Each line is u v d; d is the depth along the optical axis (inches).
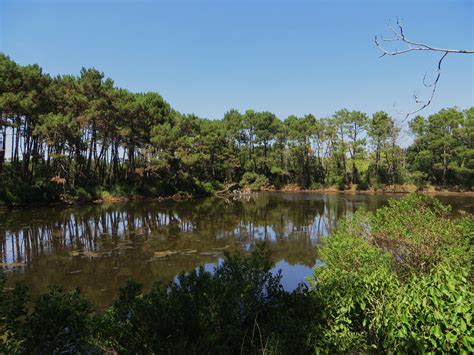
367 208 1224.2
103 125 1476.4
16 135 1301.7
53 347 138.7
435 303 133.3
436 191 1956.2
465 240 272.8
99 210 1168.8
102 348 155.9
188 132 1920.5
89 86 1405.0
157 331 151.1
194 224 917.2
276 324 166.6
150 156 1697.8
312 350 155.4
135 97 1749.5
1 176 1197.1
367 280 173.0
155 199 1619.1
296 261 541.0
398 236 284.4
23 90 1200.8
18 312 153.1
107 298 396.2
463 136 1897.1
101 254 596.4
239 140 2674.7
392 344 144.5
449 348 127.0
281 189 2454.5
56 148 1325.0
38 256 581.0
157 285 182.5
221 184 2159.2
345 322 166.7
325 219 1005.2
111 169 1710.1
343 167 2385.6
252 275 191.5
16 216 987.3
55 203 1273.4
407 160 2191.2
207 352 146.9
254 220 989.2
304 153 2427.4
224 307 164.1
